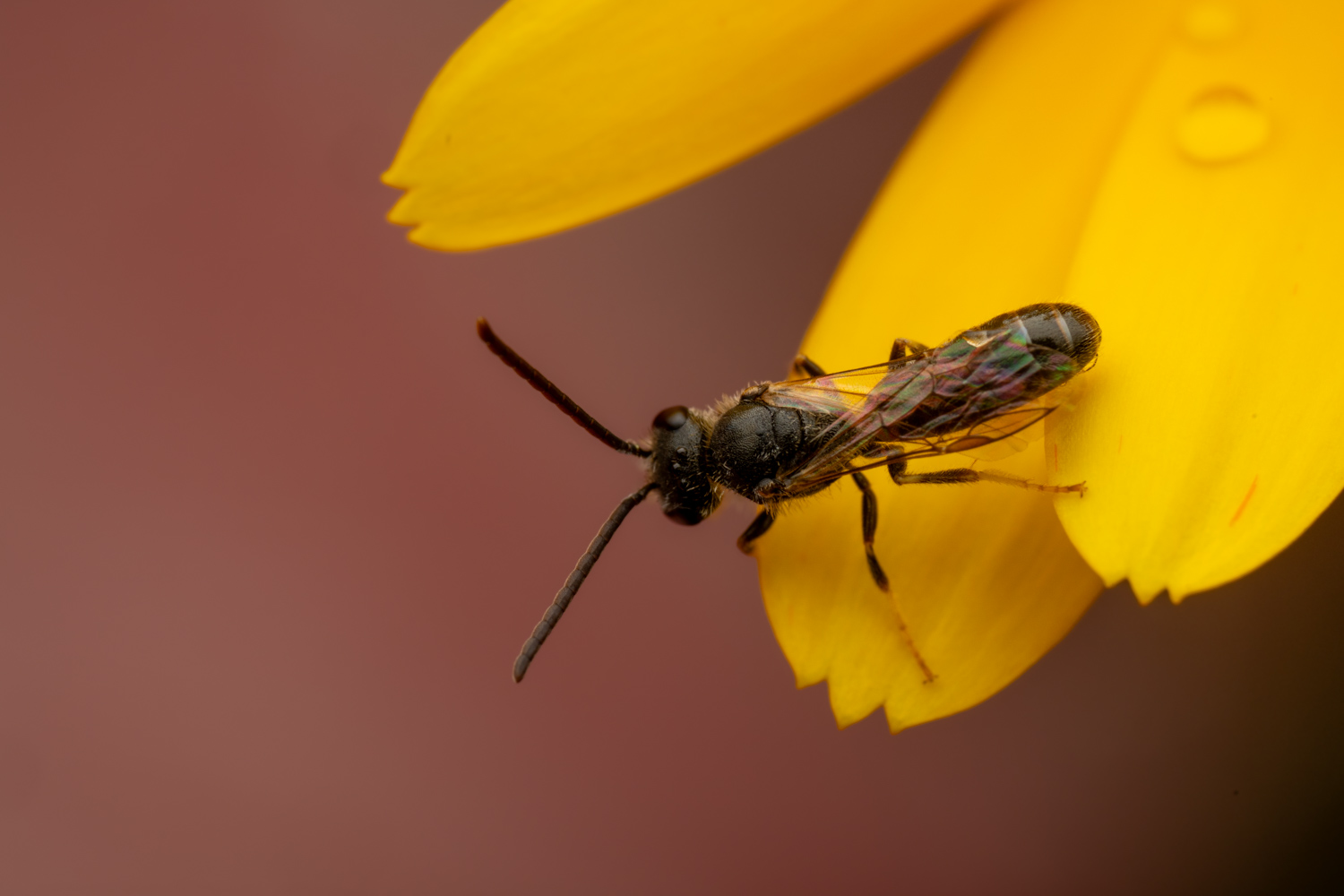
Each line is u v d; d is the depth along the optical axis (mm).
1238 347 48
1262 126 50
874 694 50
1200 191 49
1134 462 48
